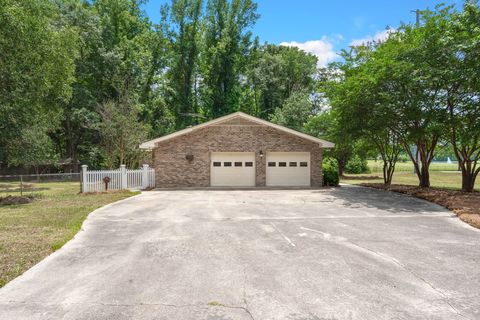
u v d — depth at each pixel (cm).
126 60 3306
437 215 916
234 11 3994
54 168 3362
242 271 468
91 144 3325
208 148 1819
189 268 481
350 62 1689
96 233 704
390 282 428
